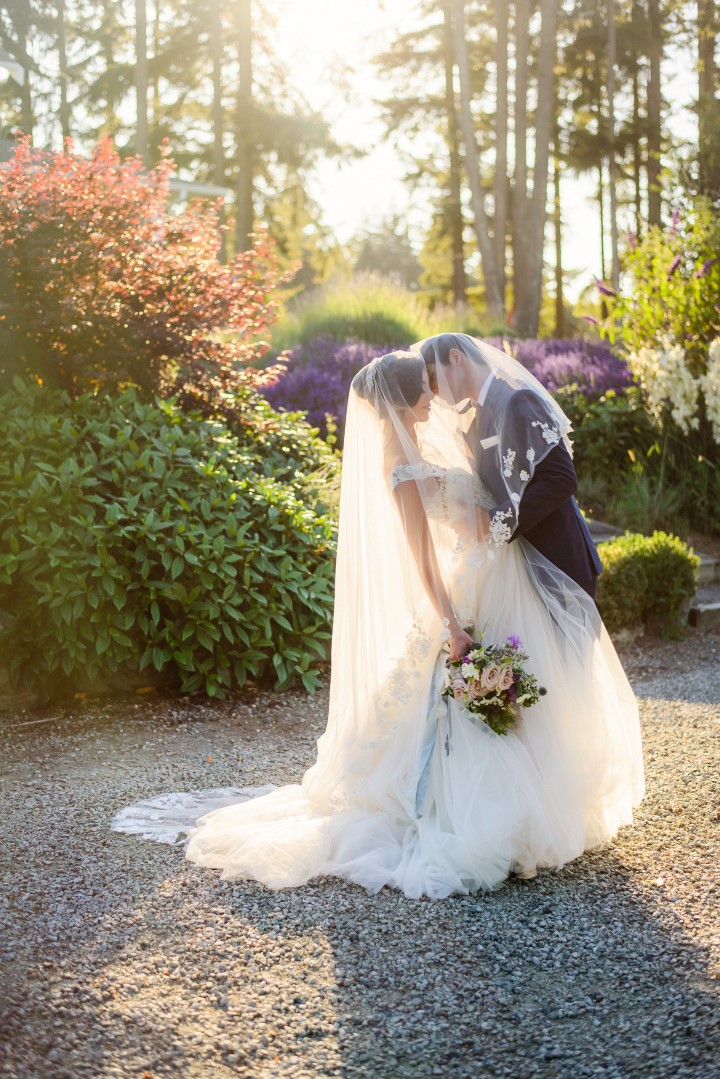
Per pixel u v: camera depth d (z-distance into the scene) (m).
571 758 3.02
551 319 30.84
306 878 2.94
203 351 6.10
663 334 8.41
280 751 4.16
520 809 2.88
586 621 3.09
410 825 3.11
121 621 4.69
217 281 6.14
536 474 3.00
